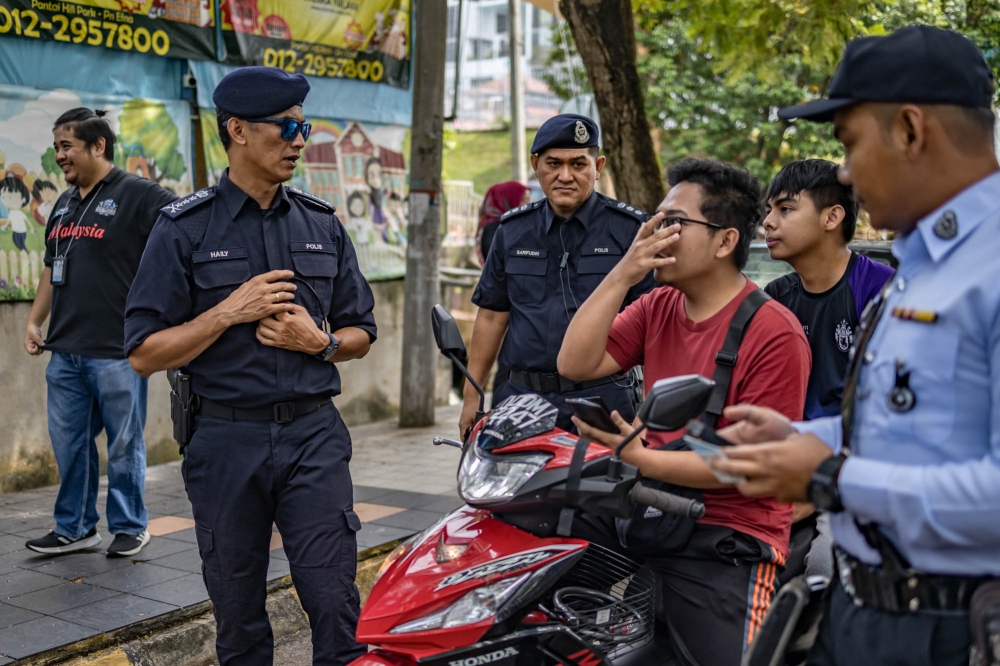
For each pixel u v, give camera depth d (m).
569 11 6.92
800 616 1.93
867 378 1.70
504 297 4.12
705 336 2.49
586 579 2.44
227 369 2.99
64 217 4.73
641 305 2.70
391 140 8.46
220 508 3.02
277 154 3.00
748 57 8.18
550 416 2.39
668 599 2.49
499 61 30.83
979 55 1.63
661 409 2.03
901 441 1.62
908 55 1.61
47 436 6.18
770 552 2.43
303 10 7.57
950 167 1.62
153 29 6.59
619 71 6.91
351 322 3.29
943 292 1.59
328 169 7.93
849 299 3.18
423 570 2.36
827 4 7.45
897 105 1.62
